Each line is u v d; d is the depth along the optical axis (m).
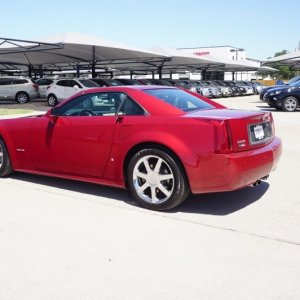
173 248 3.87
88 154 5.34
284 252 3.78
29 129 5.94
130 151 5.00
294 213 4.80
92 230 4.31
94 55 28.47
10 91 26.91
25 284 3.25
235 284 3.22
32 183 6.18
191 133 4.57
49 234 4.21
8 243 4.00
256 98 34.81
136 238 4.11
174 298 3.02
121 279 3.31
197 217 4.69
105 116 5.26
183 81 33.44
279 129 12.53
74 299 3.03
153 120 4.86
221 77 66.88
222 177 4.47
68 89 24.23
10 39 20.86
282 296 3.04
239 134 4.58
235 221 4.55
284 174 6.65
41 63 37.91
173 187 4.71
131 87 5.38
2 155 6.35
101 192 5.68
